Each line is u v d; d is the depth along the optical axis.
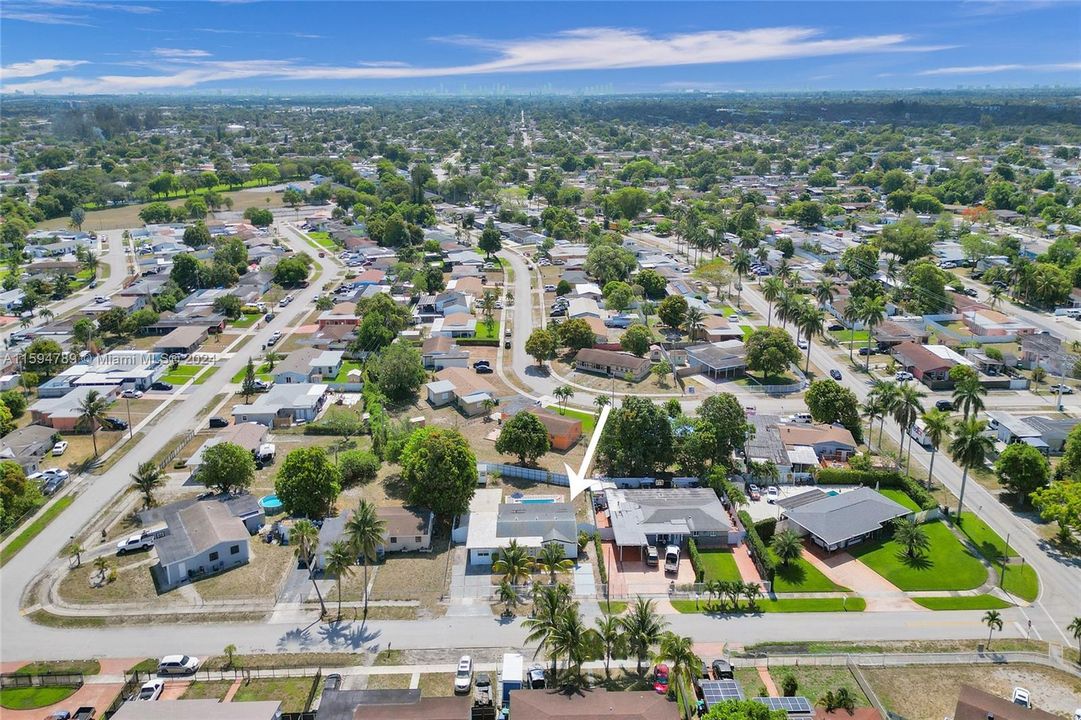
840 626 94.44
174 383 176.88
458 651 89.75
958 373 169.12
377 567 106.19
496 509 117.31
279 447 143.88
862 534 111.31
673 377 180.62
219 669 86.06
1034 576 104.44
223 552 105.12
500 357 195.62
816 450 139.62
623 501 117.81
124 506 122.31
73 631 92.56
